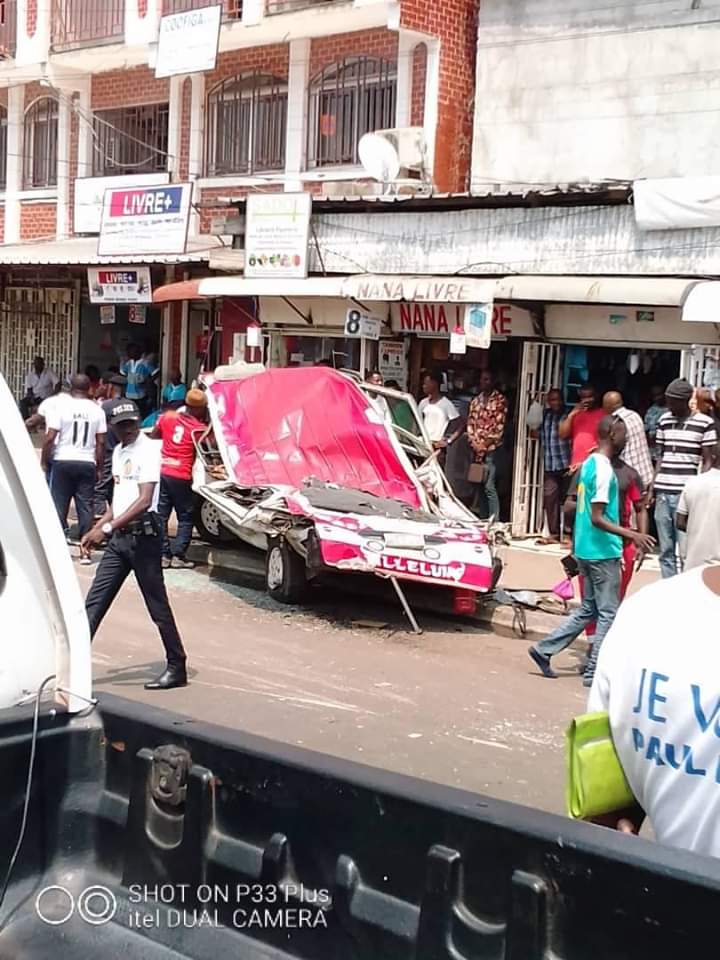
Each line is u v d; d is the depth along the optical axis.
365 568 9.22
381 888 2.42
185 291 15.67
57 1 19.86
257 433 11.60
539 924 2.13
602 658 2.23
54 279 20.75
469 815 2.27
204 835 2.70
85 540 7.31
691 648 2.03
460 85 15.53
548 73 14.01
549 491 13.28
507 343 14.17
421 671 8.30
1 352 22.00
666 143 13.22
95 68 19.80
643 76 13.32
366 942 2.42
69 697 2.88
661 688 2.04
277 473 11.31
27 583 2.84
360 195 14.88
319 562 9.30
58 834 2.86
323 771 2.52
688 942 1.93
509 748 6.59
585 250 12.49
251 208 14.96
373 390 12.44
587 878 2.08
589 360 13.57
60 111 20.58
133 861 2.82
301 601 10.48
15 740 2.76
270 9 16.75
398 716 7.12
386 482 11.50
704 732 1.97
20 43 20.25
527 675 8.35
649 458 11.60
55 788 2.85
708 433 9.59
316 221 14.72
